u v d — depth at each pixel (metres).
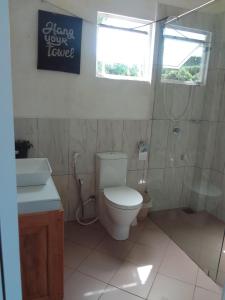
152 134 2.73
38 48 2.16
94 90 2.42
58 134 2.39
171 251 2.21
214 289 1.78
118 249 2.21
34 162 1.89
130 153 2.70
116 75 2.54
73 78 2.33
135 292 1.73
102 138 2.55
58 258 1.48
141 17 2.43
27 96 2.22
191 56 2.62
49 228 1.41
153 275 1.90
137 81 2.54
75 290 1.73
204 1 2.61
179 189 3.00
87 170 2.58
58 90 2.31
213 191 2.79
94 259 2.06
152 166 2.81
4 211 0.59
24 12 2.06
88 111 2.45
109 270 1.94
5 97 0.54
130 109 2.59
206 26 2.52
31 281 1.45
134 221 2.62
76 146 2.48
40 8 2.10
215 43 2.56
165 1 2.47
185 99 2.74
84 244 2.26
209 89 2.71
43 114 2.31
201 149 2.87
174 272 1.94
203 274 1.93
